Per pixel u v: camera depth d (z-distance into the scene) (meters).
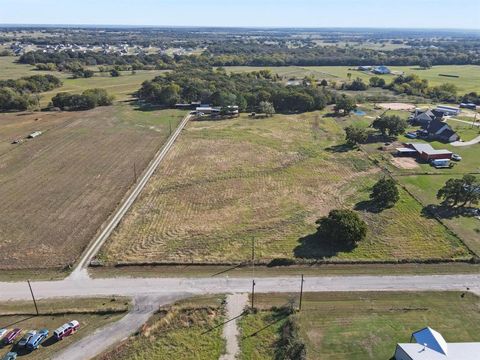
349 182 73.38
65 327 37.16
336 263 48.72
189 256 49.97
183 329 38.41
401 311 41.00
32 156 84.88
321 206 63.84
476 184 63.75
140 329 38.12
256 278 45.91
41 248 51.28
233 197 66.94
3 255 49.62
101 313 40.12
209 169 79.00
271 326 38.88
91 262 48.06
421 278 46.22
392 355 35.59
